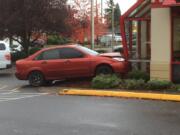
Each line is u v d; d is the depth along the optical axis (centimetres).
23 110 1298
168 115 1188
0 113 1252
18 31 3638
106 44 6319
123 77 1905
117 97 1532
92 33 3522
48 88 1869
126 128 1032
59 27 3681
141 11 2041
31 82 1977
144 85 1661
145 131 999
